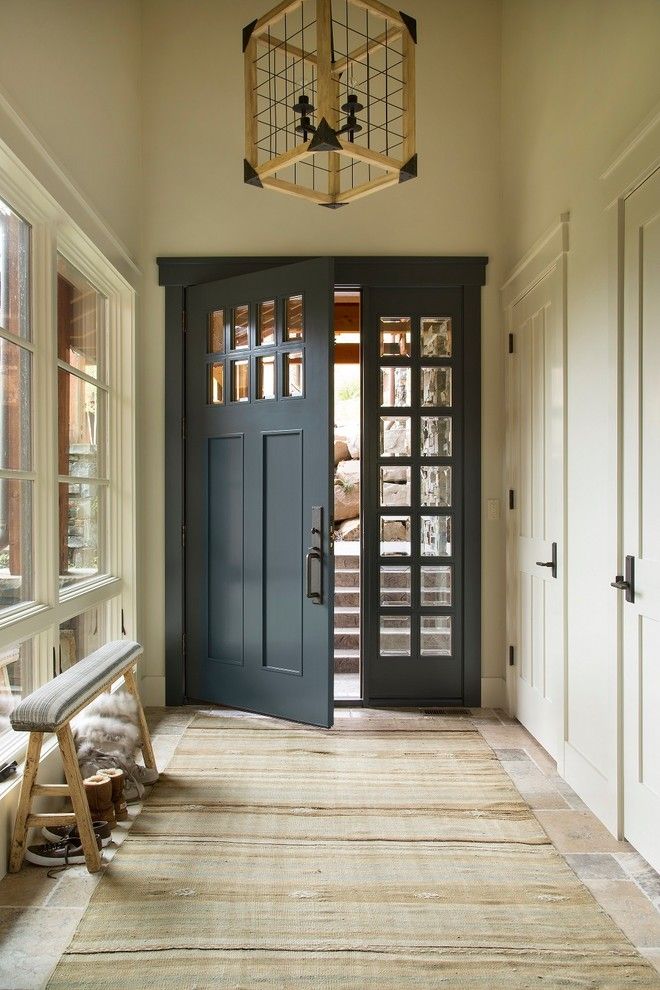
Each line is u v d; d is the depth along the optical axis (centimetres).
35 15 247
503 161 400
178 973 173
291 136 400
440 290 407
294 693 367
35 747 221
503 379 402
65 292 306
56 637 275
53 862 224
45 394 268
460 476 407
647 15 216
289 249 404
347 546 650
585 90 270
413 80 252
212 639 397
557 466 303
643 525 224
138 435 394
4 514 241
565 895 208
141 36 401
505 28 394
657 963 177
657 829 216
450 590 409
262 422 377
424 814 262
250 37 255
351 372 902
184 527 405
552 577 311
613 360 241
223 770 305
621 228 236
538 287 331
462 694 406
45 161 249
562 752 297
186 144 404
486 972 173
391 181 260
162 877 218
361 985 169
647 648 223
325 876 219
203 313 400
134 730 297
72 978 171
